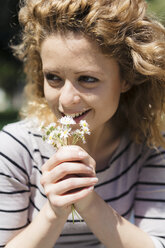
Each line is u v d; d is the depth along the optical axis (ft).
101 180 5.55
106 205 4.84
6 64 35.17
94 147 5.50
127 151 5.75
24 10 5.28
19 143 5.16
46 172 4.28
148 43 4.85
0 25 27.27
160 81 5.28
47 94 4.66
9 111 34.88
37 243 4.55
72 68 4.30
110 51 4.42
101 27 4.25
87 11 4.33
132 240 4.87
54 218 4.45
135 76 5.07
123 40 4.58
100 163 5.64
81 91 4.43
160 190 5.62
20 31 6.94
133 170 5.78
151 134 5.73
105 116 4.73
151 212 5.56
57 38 4.28
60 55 4.28
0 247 4.94
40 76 5.72
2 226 4.96
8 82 40.34
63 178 4.31
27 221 5.44
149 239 5.02
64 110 4.55
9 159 5.03
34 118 5.56
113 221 4.82
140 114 5.72
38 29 4.50
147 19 5.02
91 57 4.31
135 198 5.88
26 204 5.24
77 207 4.59
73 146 4.25
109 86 4.58
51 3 4.36
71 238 5.52
